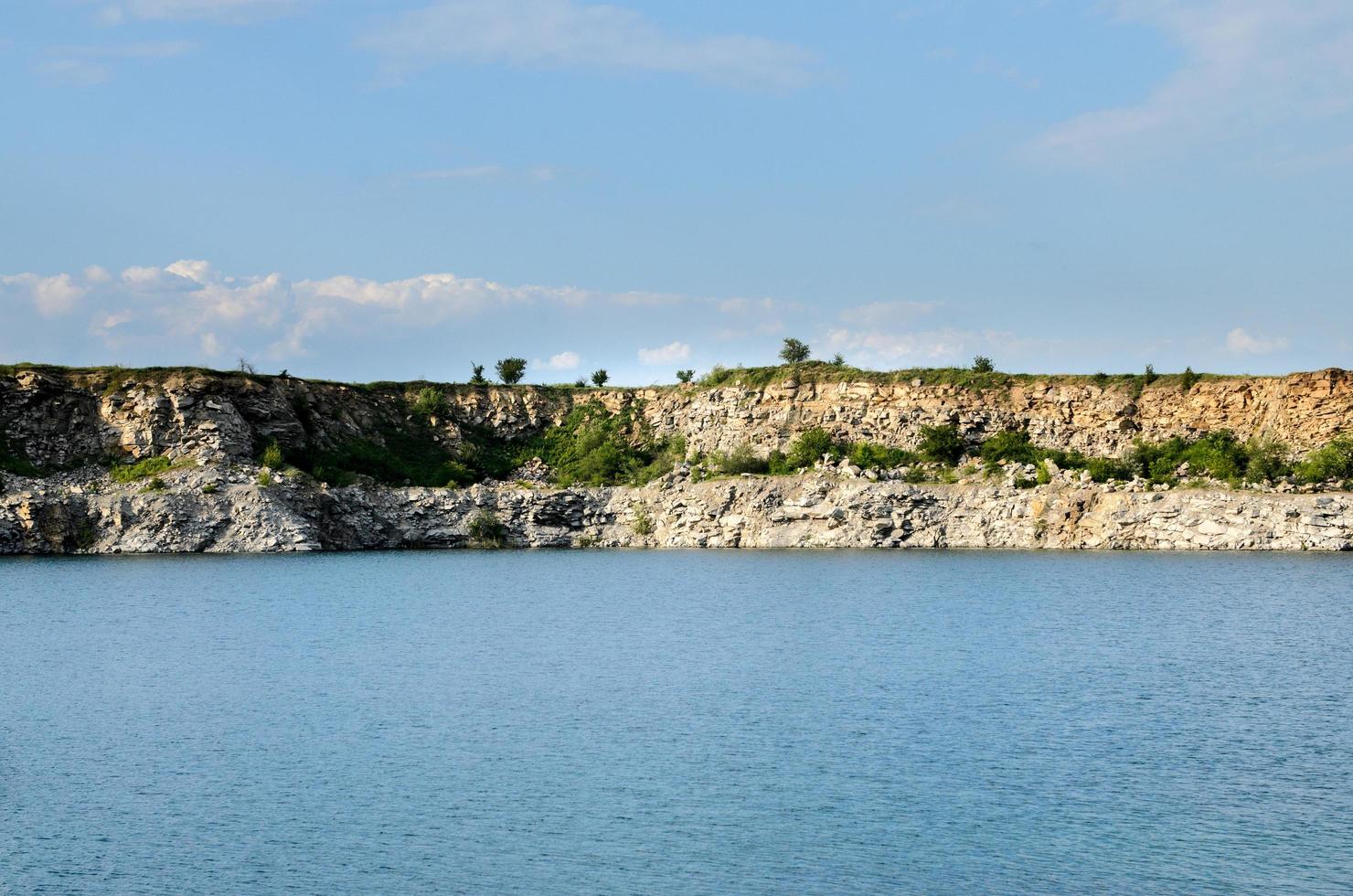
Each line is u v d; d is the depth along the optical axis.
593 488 177.50
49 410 165.25
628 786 54.47
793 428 185.88
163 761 58.97
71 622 102.06
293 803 52.44
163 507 154.00
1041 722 65.38
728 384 196.62
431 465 190.25
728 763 58.09
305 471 173.12
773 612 105.75
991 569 133.12
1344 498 142.38
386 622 101.94
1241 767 57.16
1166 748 60.34
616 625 99.38
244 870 45.12
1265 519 144.12
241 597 117.50
